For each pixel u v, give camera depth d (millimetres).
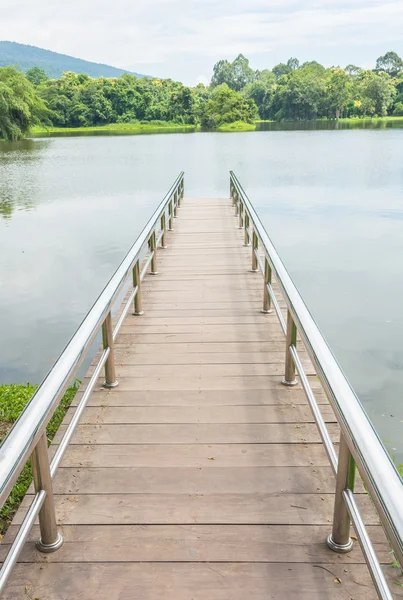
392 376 6094
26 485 2953
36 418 1546
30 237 14094
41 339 7297
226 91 87750
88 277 10398
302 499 2312
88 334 2150
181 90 89875
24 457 1398
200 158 36594
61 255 12109
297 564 1961
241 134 66188
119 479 2475
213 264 6770
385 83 97812
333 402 1622
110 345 3297
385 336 7312
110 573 1942
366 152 38625
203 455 2650
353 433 1432
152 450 2703
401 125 80375
